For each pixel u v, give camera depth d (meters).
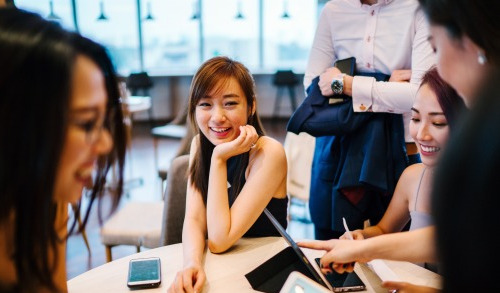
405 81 1.72
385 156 1.76
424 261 1.11
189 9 8.04
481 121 0.42
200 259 1.43
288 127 1.93
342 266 1.24
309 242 1.36
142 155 5.89
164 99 8.16
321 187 1.95
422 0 0.77
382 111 1.74
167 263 1.44
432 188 0.46
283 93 8.16
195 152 1.75
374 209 1.87
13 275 0.82
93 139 0.73
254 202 1.50
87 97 0.69
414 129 1.47
